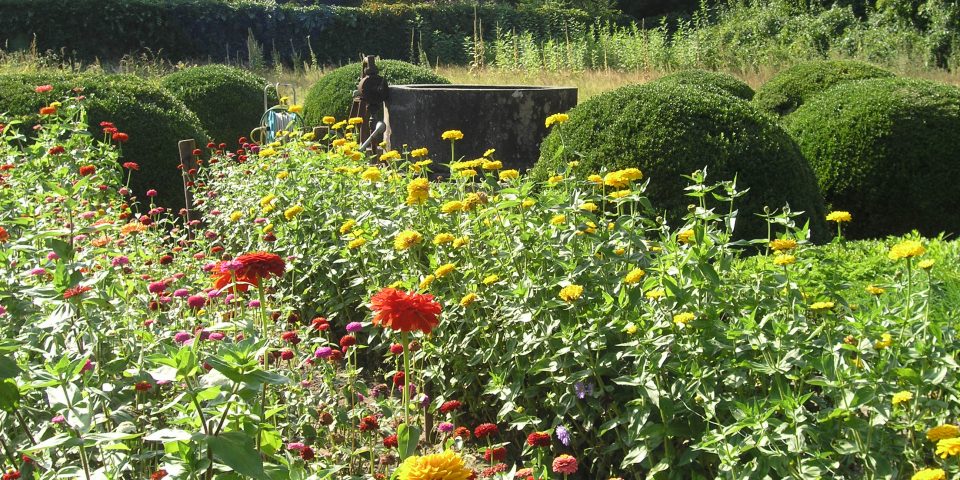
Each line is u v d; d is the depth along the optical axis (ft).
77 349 8.54
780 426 7.86
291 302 15.26
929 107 22.86
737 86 33.86
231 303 12.15
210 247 15.99
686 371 9.03
